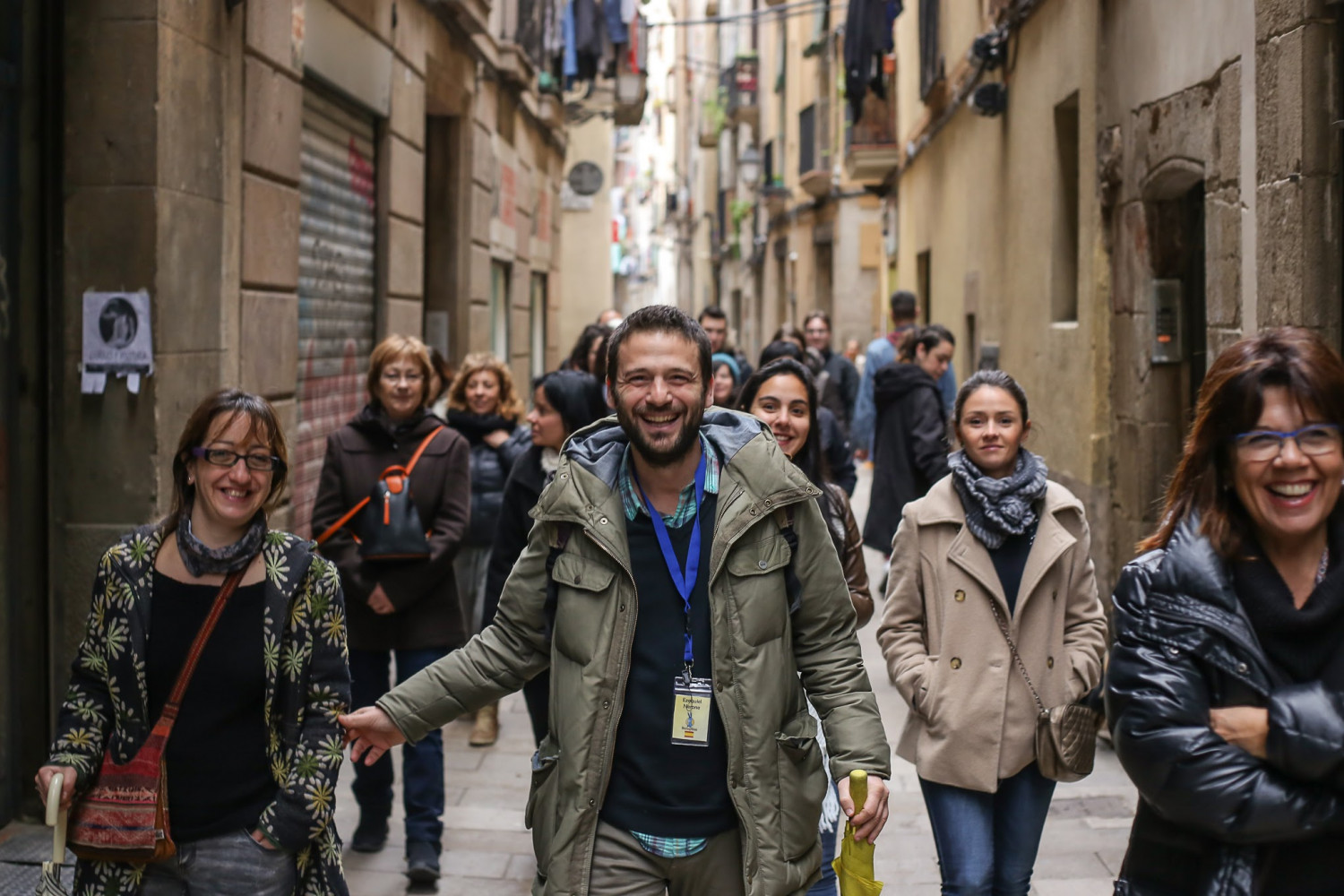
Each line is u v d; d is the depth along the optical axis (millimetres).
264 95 6402
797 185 27047
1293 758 1970
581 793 2623
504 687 2861
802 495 2662
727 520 2639
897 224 17656
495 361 7039
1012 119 9531
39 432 5152
